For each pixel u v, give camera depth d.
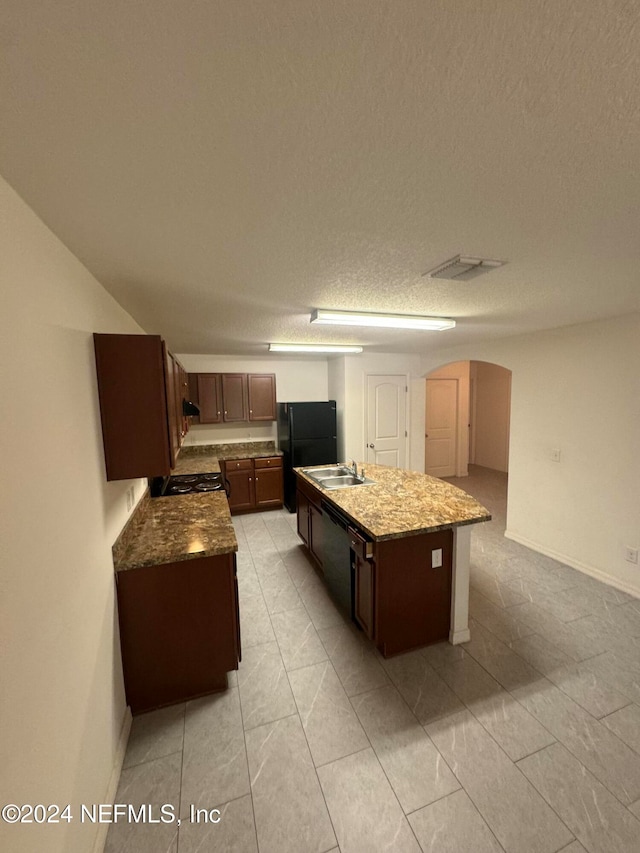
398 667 2.16
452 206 1.08
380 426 5.18
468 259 1.51
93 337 1.67
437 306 2.35
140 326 2.93
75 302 1.42
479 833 1.34
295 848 1.31
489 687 2.00
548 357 3.39
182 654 1.94
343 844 1.32
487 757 1.62
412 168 0.89
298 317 2.64
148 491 3.04
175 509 2.71
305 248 1.39
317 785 1.52
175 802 1.47
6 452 0.86
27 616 0.92
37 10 0.49
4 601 0.82
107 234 1.23
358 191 1.00
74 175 0.89
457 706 1.88
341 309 2.41
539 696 1.93
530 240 1.34
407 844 1.31
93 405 1.60
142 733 1.77
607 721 1.78
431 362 5.01
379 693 1.98
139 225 1.17
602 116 0.72
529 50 0.58
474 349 4.22
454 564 2.29
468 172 0.91
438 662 2.19
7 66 0.57
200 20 0.52
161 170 0.88
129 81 0.62
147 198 1.01
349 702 1.92
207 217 1.13
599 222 1.20
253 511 5.01
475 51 0.58
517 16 0.52
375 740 1.71
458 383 6.74
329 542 2.87
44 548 1.04
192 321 2.77
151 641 1.89
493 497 5.55
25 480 0.95
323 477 3.53
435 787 1.50
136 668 1.88
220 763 1.62
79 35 0.53
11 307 0.92
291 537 4.14
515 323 3.02
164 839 1.35
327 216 1.14
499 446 7.24
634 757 1.61
